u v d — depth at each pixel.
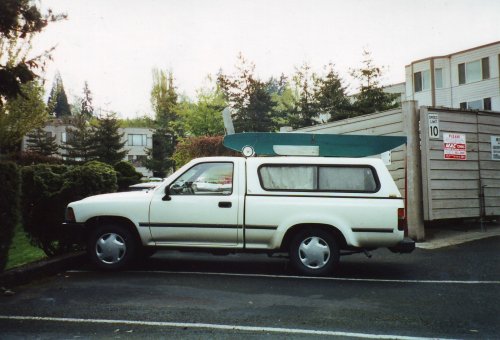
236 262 8.30
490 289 6.25
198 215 7.25
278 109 49.84
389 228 6.91
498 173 11.97
